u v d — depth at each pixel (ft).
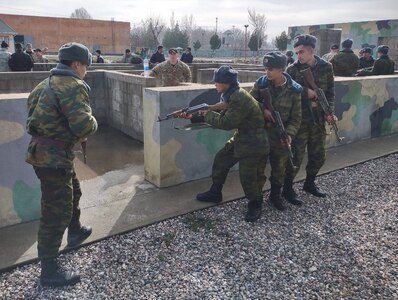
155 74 22.45
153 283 8.95
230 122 10.90
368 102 22.12
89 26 164.55
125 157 19.45
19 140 10.91
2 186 10.92
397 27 59.57
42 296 8.39
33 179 11.41
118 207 12.68
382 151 20.51
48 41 157.89
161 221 11.86
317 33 58.85
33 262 9.58
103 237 10.64
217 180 12.96
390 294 8.79
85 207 12.64
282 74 11.87
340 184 15.72
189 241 10.82
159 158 14.08
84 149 9.91
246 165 11.59
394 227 12.06
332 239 11.24
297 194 14.60
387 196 14.58
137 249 10.32
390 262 10.09
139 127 22.54
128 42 174.50
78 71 8.63
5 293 8.44
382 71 26.94
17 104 10.67
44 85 8.29
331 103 13.69
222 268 9.62
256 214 12.23
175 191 14.20
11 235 10.71
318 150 13.94
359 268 9.80
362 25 64.75
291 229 11.76
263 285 9.00
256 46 175.01
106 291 8.62
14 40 124.36
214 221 12.08
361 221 12.45
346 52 24.04
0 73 23.58
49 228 8.55
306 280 9.24
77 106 8.04
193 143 14.82
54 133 8.21
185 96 14.06
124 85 23.58
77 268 9.41
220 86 11.05
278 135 12.05
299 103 12.13
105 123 27.12
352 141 22.00
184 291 8.69
